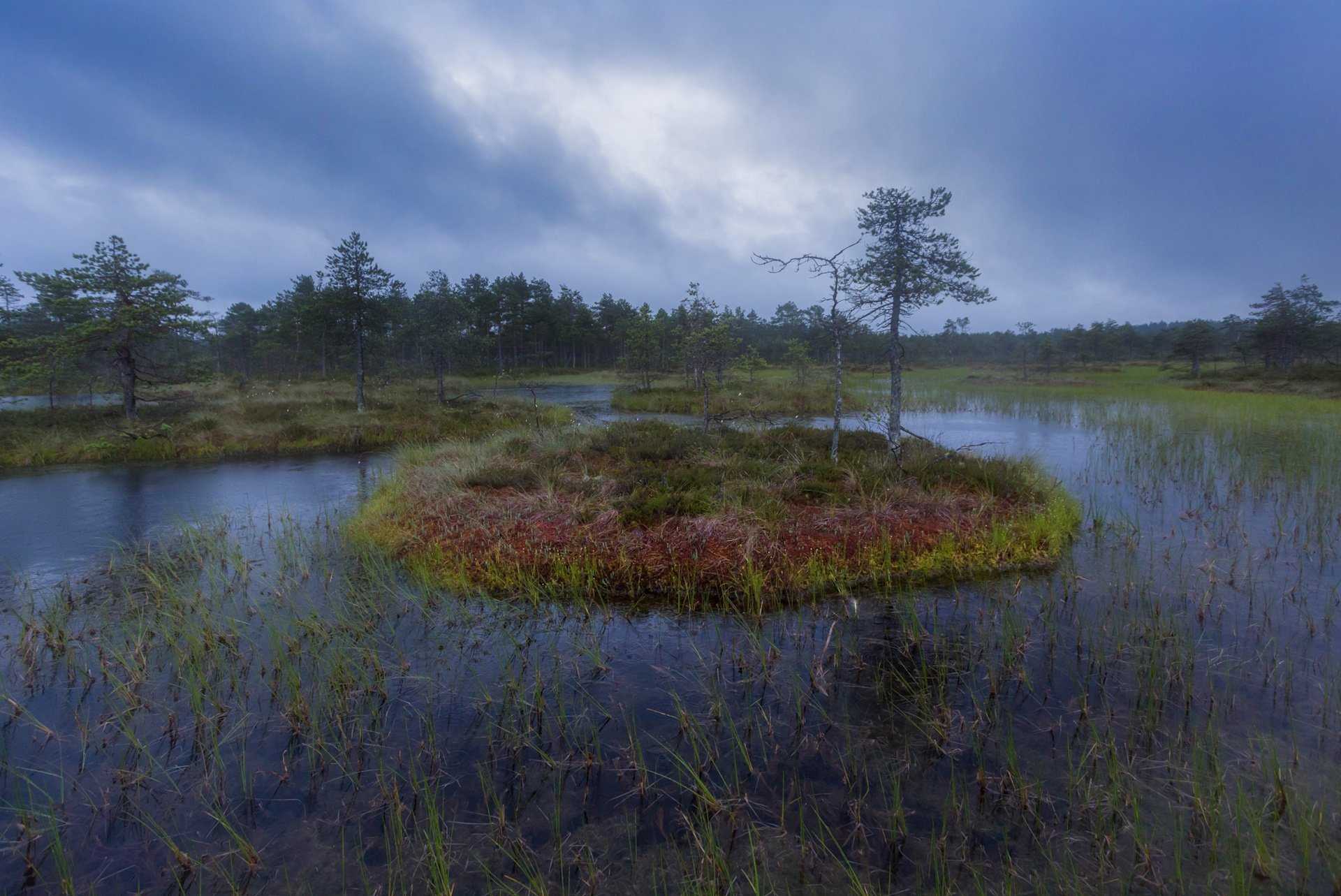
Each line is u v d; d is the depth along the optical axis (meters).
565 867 3.07
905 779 3.64
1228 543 7.87
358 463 15.26
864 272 10.31
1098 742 3.88
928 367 64.12
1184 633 5.35
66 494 11.79
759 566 6.97
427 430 19.41
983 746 3.94
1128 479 11.89
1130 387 38.94
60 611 6.27
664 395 30.50
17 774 3.82
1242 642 5.19
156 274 18.53
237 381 35.00
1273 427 17.62
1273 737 3.88
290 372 50.41
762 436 12.98
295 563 7.64
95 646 5.53
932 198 9.55
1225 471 12.27
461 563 7.30
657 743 4.09
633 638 5.69
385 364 34.22
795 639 5.58
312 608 6.30
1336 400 27.08
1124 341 71.00
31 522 9.84
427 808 3.50
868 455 10.85
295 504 10.98
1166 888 2.83
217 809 3.52
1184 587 6.45
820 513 8.22
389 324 28.94
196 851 3.21
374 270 23.44
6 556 8.16
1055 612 5.93
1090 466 13.41
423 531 8.31
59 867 3.07
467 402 26.86
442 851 3.11
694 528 7.69
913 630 5.43
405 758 3.97
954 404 28.17
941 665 4.98
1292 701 4.28
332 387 33.47
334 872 3.07
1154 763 3.68
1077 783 3.52
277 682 4.89
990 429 20.50
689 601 6.45
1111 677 4.70
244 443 17.14
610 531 7.83
